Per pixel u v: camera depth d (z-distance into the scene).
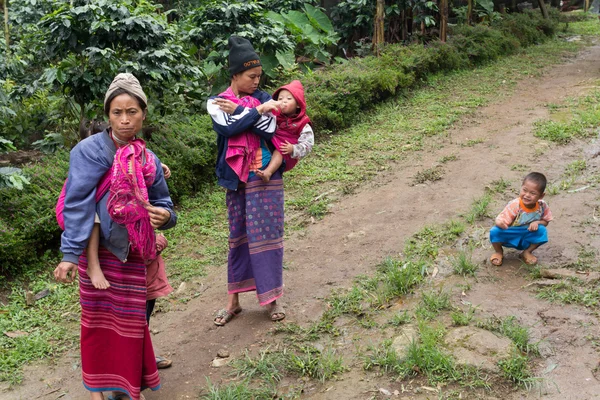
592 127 7.69
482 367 3.39
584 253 4.61
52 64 7.03
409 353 3.52
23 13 9.20
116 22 6.05
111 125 3.10
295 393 3.44
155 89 6.81
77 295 4.76
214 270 5.10
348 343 3.86
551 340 3.64
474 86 10.47
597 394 3.15
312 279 4.75
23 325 4.36
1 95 6.86
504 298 4.14
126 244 3.05
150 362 3.22
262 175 3.92
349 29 12.74
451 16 15.48
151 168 3.15
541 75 11.25
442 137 7.91
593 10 19.41
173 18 11.34
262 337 4.04
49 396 3.63
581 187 5.88
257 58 3.93
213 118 3.90
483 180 6.32
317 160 7.41
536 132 7.71
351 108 8.74
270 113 3.87
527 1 19.30
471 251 4.82
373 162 7.23
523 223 4.43
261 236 4.03
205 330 4.21
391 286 4.38
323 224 5.77
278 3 11.36
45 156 6.89
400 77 9.83
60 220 3.08
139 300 3.11
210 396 3.43
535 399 3.18
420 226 5.44
